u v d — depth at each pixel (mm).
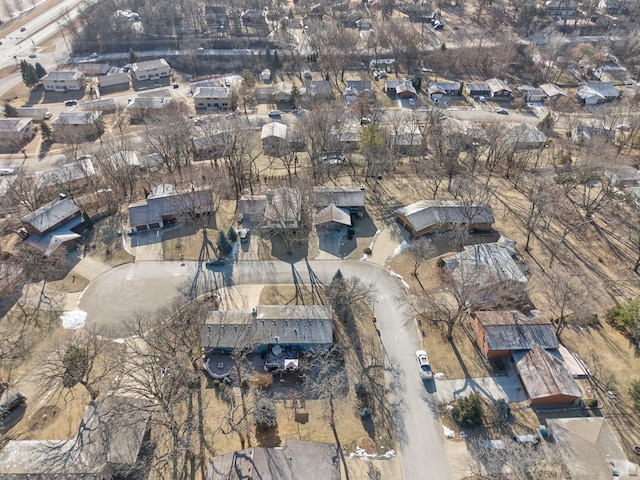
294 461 50562
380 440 55625
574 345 65312
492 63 175000
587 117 140875
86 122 137375
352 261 83188
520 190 102062
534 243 85250
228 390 61031
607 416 56625
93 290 77812
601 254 82625
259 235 89750
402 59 174750
